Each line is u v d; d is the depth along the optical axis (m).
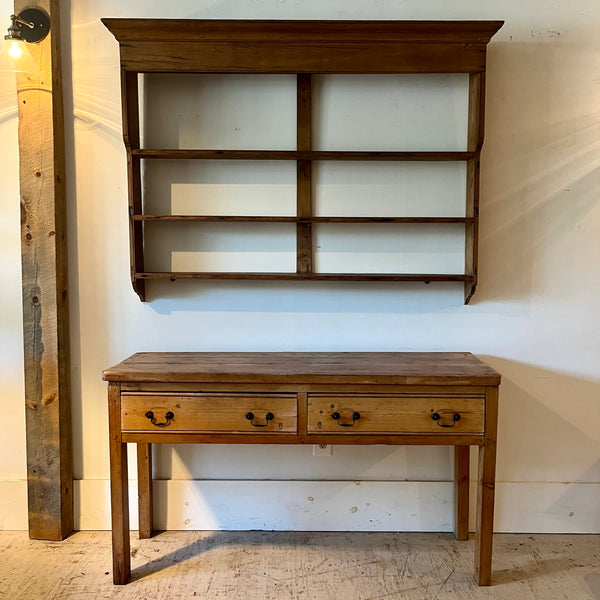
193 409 1.81
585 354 2.22
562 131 2.15
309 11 2.12
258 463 2.27
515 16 2.11
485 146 2.16
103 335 2.24
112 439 1.84
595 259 2.19
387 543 2.16
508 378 2.23
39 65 2.06
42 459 2.16
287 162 2.18
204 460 2.27
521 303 2.21
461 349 2.23
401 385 1.78
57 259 2.13
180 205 2.20
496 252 2.19
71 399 2.25
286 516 2.26
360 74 2.13
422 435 1.80
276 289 2.23
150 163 2.18
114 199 2.20
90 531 2.26
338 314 2.23
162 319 2.23
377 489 2.25
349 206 2.20
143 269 2.18
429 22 1.90
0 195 2.19
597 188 2.16
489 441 1.79
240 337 2.24
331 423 1.80
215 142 2.18
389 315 2.23
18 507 2.25
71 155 2.18
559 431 2.24
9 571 1.95
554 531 2.26
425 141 2.17
